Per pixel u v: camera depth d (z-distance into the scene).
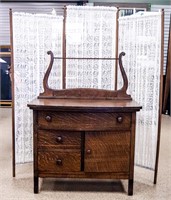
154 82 3.03
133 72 3.26
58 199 2.65
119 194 2.77
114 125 2.63
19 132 3.23
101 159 2.67
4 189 2.83
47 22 3.26
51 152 2.67
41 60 3.29
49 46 3.31
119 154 2.67
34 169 2.70
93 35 3.31
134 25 3.18
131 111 2.62
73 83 3.38
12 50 3.09
